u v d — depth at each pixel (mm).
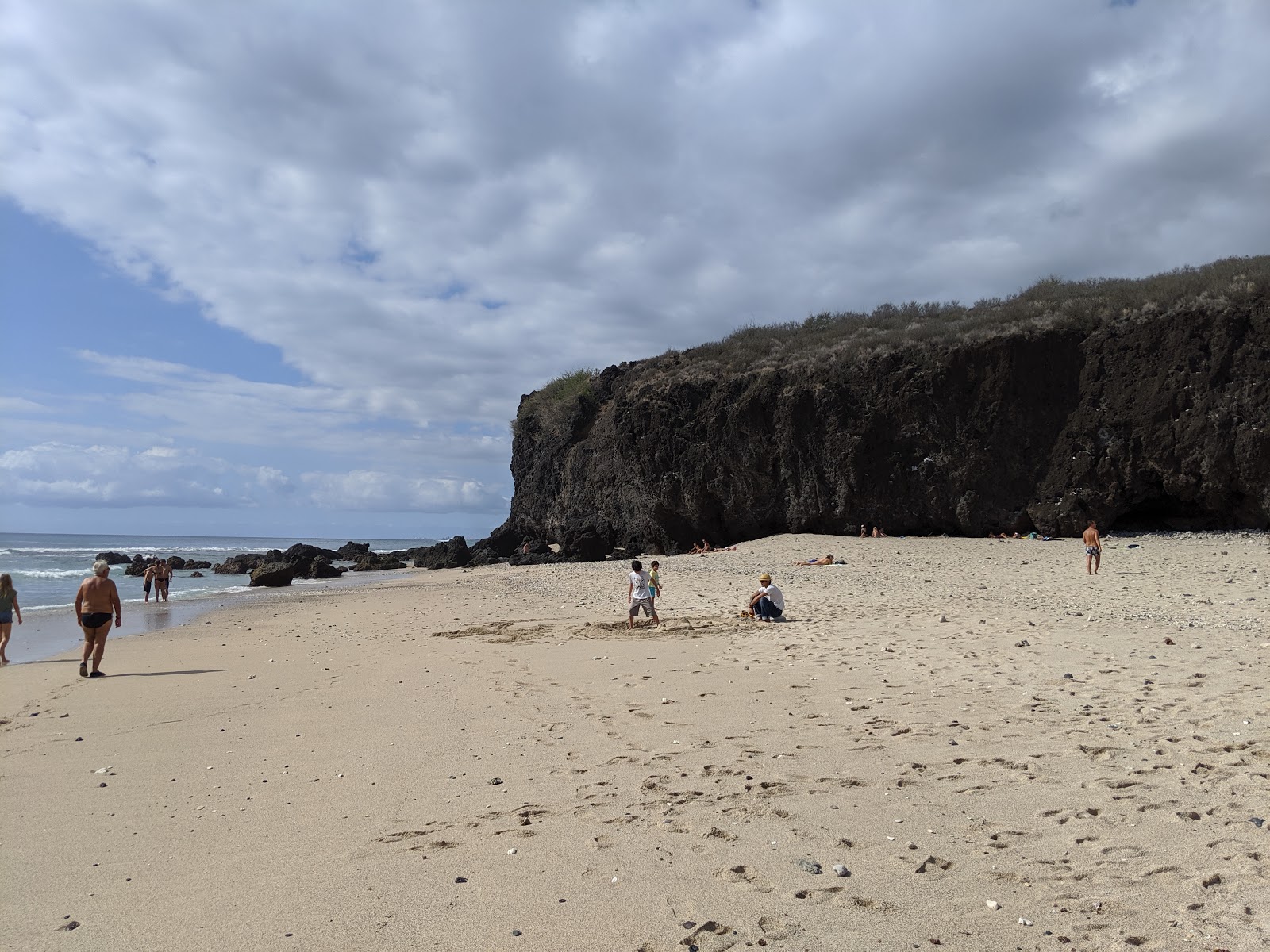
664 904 4039
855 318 43719
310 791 6008
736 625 14375
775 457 37250
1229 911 3771
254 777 6402
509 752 6820
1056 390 31625
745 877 4305
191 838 5133
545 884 4297
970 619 13555
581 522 45781
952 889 4113
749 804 5383
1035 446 31812
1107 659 9664
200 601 27047
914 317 40500
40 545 116000
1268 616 12586
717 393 39094
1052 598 16297
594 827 5070
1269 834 4543
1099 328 31203
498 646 13078
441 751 6930
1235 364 27672
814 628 13414
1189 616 13102
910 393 33719
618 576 28938
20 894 4344
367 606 22641
